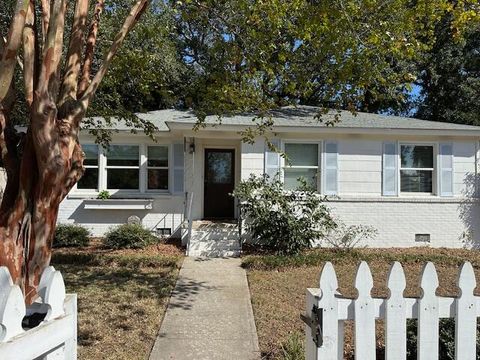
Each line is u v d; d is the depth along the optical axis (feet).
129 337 16.35
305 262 30.71
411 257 32.96
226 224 38.73
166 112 47.57
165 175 42.73
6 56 9.47
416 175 40.60
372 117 43.98
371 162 39.93
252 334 17.03
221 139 40.98
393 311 7.91
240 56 20.11
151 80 23.68
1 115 10.04
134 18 13.21
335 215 39.52
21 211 10.12
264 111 22.29
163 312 19.57
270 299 21.91
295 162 39.45
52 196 10.29
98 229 41.32
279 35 19.94
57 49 10.26
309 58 20.39
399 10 18.38
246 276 27.43
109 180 42.29
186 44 58.13
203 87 21.79
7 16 24.56
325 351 7.73
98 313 19.04
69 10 27.04
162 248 36.96
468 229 40.22
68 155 10.46
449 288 24.54
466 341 8.00
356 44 18.13
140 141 42.22
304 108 47.60
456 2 21.11
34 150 10.25
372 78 20.45
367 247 39.37
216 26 20.52
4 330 4.93
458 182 40.50
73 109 11.06
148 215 41.70
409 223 39.93
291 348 14.37
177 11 20.11
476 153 40.63
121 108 23.73
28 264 10.00
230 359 14.65
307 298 8.62
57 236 36.88
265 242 35.55
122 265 29.81
